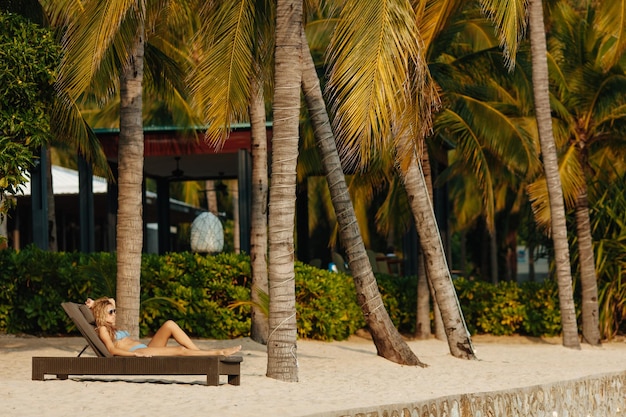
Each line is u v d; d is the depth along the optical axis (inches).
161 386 584.1
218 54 674.8
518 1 660.1
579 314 1187.9
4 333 955.3
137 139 767.1
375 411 509.0
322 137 770.2
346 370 726.5
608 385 777.6
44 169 1018.1
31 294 957.8
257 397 546.0
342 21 595.2
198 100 729.6
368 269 783.7
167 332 647.8
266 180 948.6
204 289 992.2
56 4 770.8
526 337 1191.6
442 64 1034.7
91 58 634.8
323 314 1023.6
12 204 704.4
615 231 1175.6
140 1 669.3
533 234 1312.7
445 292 850.1
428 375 716.0
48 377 627.2
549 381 696.4
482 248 2169.0
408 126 629.0
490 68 1056.2
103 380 623.5
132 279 761.6
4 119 683.4
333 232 1346.0
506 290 1202.6
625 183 1203.2
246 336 985.5
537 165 1059.3
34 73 690.8
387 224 1237.1
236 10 674.8
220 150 1083.3
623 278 1162.0
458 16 1059.9
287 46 639.8
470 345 847.1
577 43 1107.9
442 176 1348.4
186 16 984.9
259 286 944.9
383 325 779.4
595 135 1136.8
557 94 1129.4
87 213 1059.9
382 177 1110.4
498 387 651.5
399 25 588.4
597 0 1122.0
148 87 1015.6
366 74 583.2
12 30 694.5
